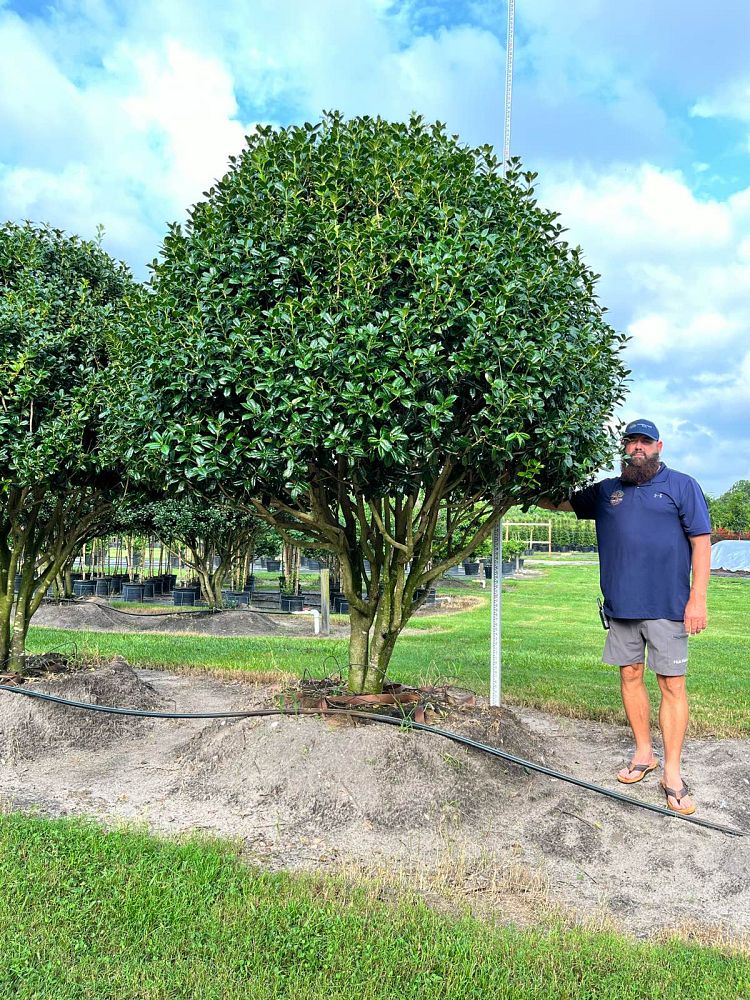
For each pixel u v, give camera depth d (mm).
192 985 2627
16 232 6137
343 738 4703
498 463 4297
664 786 4660
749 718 6617
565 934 3072
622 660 5008
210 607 15500
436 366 3912
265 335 4102
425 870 3678
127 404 4922
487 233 4270
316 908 3143
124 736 5750
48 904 3109
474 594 23047
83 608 13734
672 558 4699
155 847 3701
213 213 4512
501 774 4758
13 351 5414
